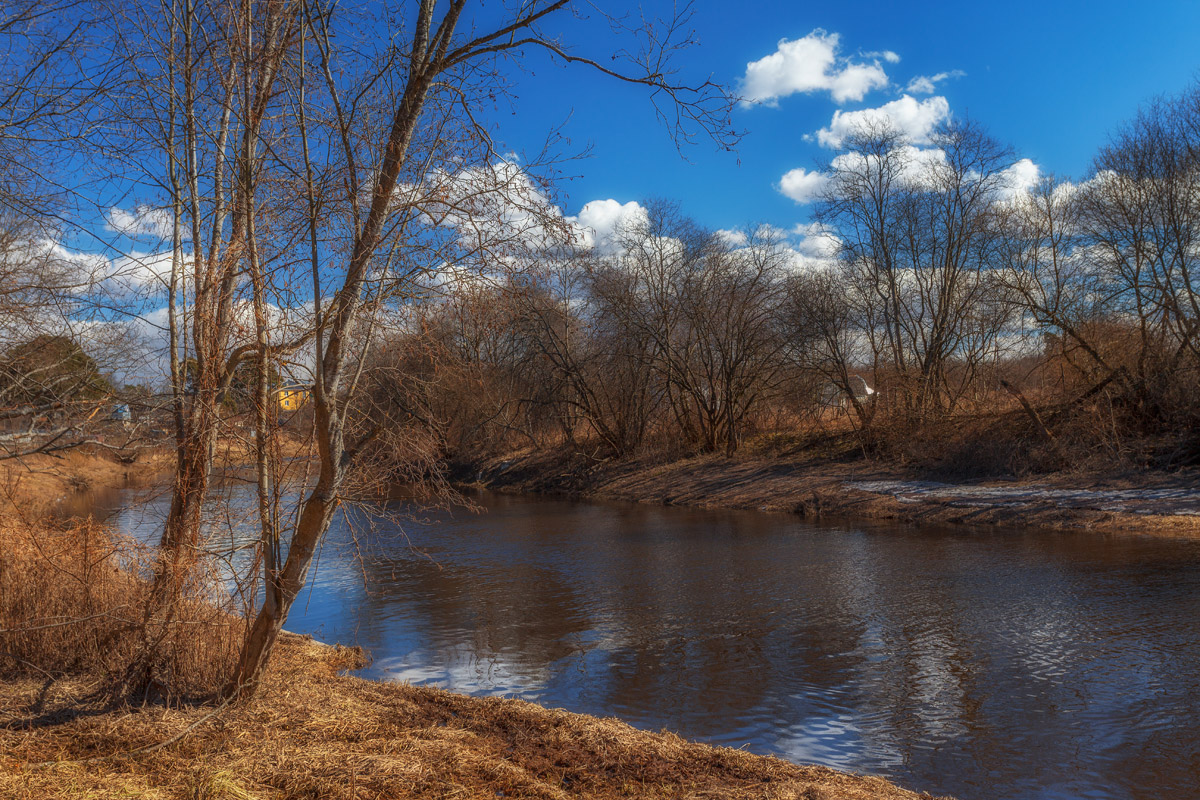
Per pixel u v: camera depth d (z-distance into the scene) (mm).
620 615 14188
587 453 42344
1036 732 8305
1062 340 28141
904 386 32688
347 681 9234
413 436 7816
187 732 6711
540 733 7473
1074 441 25922
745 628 13016
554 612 14547
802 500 28078
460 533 25203
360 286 7035
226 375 7676
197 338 7641
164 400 7266
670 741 7535
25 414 6906
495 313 7402
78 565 8867
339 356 7148
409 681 10641
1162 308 25109
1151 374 25562
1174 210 24906
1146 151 25391
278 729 7062
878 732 8500
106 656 8320
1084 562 16359
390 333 7246
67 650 8680
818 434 36531
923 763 7688
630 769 6645
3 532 9141
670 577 17453
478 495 40594
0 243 7516
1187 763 7438
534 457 45125
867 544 20344
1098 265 26609
